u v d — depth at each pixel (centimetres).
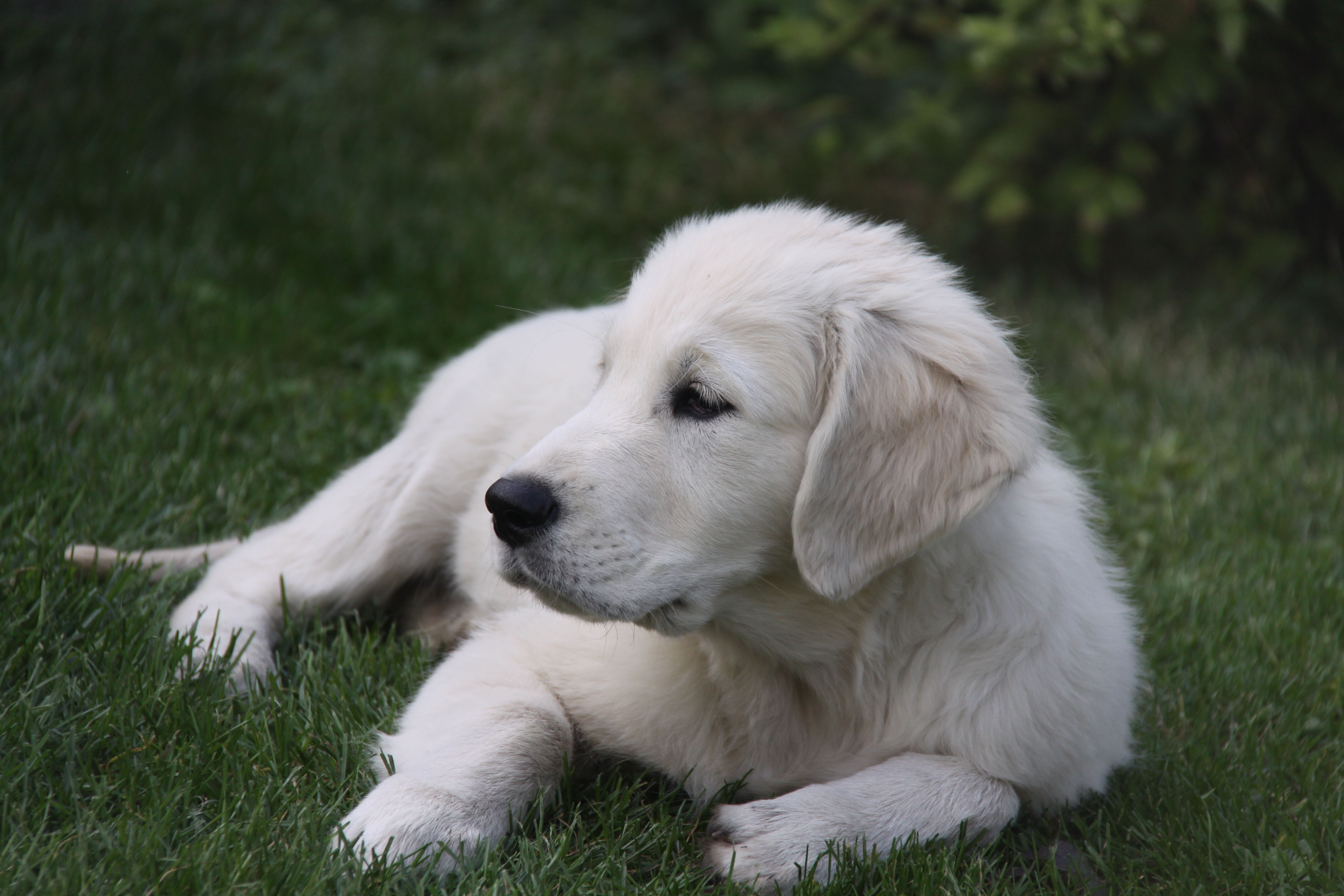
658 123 801
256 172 609
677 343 240
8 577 286
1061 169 632
